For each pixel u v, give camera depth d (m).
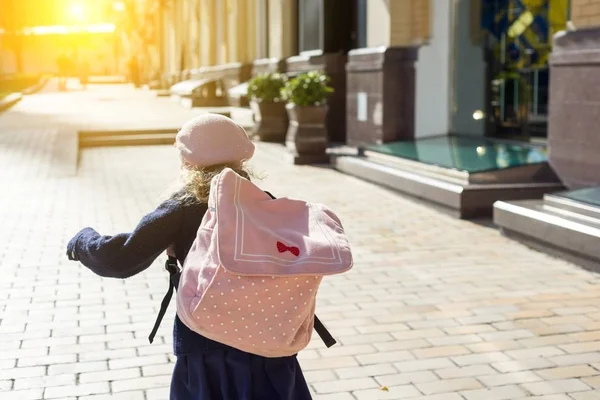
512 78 12.01
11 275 6.45
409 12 12.75
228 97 24.81
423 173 9.96
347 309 5.61
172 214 2.56
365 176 11.34
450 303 5.73
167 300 2.71
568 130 8.82
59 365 4.54
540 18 11.37
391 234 8.05
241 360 2.50
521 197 8.86
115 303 5.74
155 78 46.53
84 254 2.58
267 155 14.68
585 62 8.43
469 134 12.84
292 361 2.61
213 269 2.38
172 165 13.59
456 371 4.46
